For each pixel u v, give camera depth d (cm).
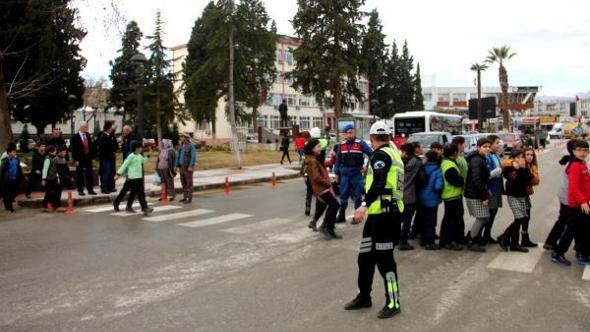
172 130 4459
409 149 814
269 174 2222
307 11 4122
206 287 607
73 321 499
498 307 530
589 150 695
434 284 614
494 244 844
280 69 7300
